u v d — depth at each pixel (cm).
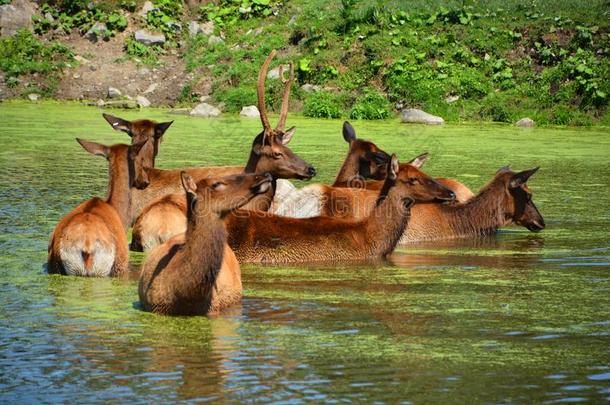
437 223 1570
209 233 993
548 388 822
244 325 998
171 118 3241
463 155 2433
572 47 3538
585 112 3341
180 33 3950
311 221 1348
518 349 930
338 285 1190
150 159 1562
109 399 783
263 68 1420
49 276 1199
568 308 1088
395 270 1286
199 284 1005
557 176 2141
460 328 1000
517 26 3653
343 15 3775
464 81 3441
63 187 1833
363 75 3525
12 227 1468
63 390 802
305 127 3044
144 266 1070
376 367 870
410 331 986
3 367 856
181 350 909
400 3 3847
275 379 833
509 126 3253
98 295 1112
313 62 3584
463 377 846
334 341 946
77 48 3862
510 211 1600
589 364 887
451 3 3828
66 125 2922
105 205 1253
